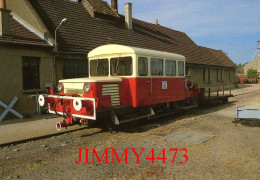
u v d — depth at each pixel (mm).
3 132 7777
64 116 7141
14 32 11016
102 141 6676
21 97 10602
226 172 4484
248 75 55156
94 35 14594
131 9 18516
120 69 8102
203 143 6367
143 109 8719
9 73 10148
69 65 12430
